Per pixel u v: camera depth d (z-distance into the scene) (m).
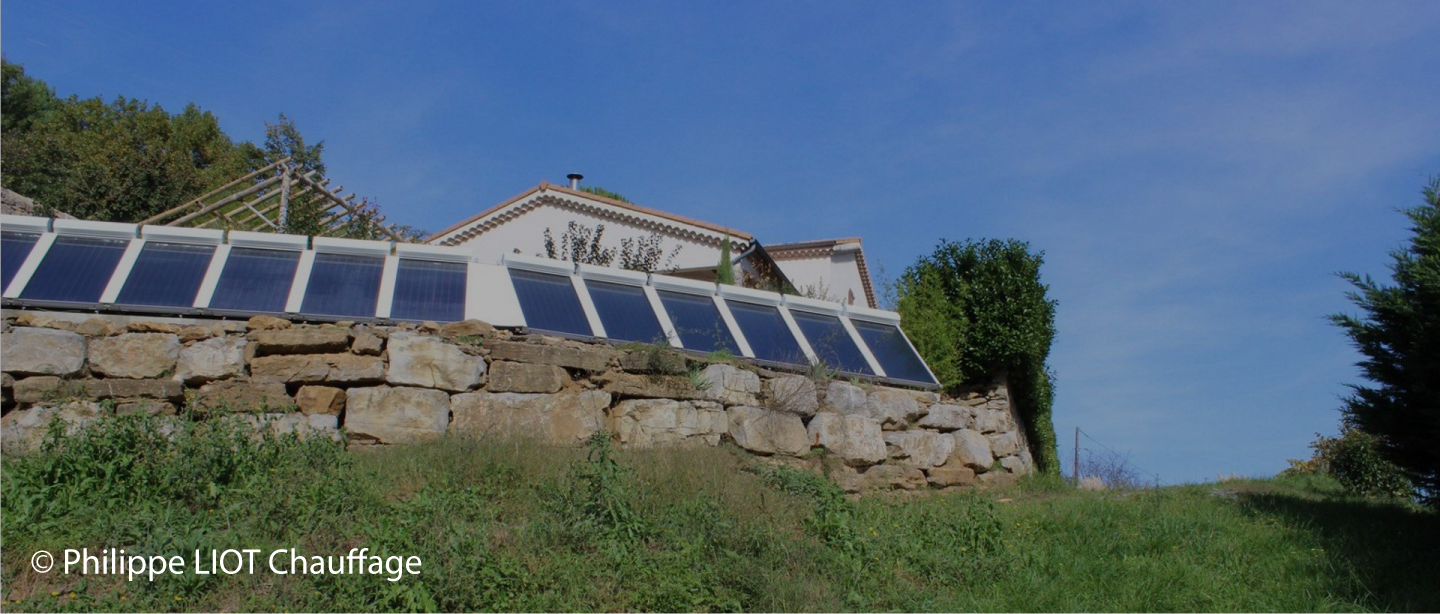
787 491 10.23
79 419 9.20
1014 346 15.82
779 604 7.66
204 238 11.52
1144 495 13.11
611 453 9.62
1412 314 10.76
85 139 33.47
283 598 6.64
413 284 11.65
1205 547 10.16
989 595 8.59
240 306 10.70
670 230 25.23
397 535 7.27
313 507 7.70
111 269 10.85
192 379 9.89
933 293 16.47
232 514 7.62
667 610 7.29
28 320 9.68
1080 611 8.34
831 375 12.73
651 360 11.52
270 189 20.98
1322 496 14.53
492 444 9.60
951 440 13.25
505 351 10.89
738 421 11.62
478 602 6.88
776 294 13.92
